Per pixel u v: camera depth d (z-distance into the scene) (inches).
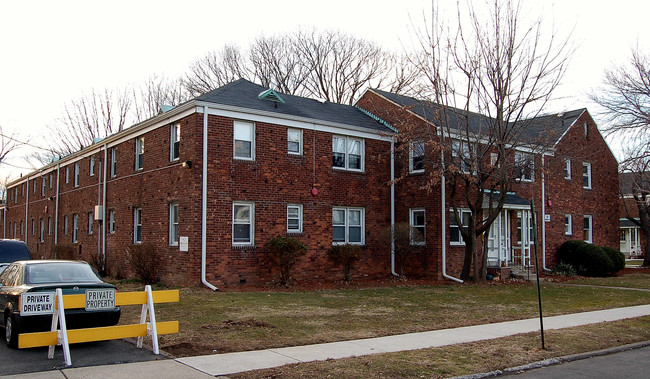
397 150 876.0
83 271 417.1
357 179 864.3
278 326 446.3
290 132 796.6
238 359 333.1
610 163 1219.2
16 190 1590.8
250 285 725.9
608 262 997.2
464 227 885.2
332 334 419.5
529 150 956.0
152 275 778.8
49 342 315.6
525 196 1003.9
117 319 398.3
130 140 898.1
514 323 489.4
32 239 1397.6
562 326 477.4
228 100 745.0
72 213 1138.0
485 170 797.9
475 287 768.3
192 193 698.8
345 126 848.9
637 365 349.1
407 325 467.5
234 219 733.3
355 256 803.4
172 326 356.2
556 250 1058.1
